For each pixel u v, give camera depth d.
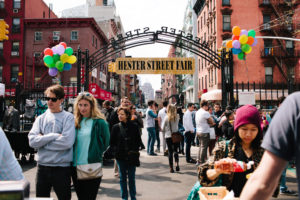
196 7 37.62
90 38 33.25
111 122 6.75
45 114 3.24
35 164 7.89
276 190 2.19
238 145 2.38
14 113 9.48
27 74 32.00
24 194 0.92
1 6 32.03
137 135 4.45
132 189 4.40
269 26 27.62
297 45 27.28
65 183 3.00
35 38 32.50
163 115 9.66
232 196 1.88
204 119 7.10
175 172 6.91
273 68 27.31
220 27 27.72
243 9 27.88
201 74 36.56
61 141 2.94
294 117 1.08
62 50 7.93
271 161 1.11
